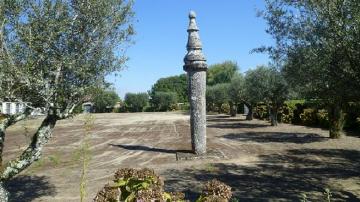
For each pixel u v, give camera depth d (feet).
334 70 27.17
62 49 25.17
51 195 35.42
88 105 27.68
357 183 38.24
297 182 39.60
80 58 25.43
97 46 25.95
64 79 25.62
